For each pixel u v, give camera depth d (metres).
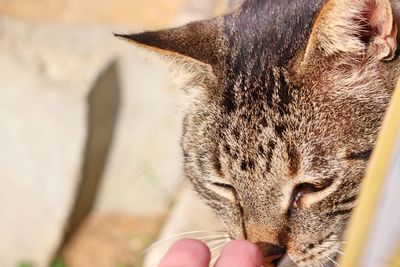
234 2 0.59
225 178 0.48
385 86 0.45
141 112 0.79
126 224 0.78
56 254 0.77
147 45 0.47
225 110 0.47
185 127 0.50
